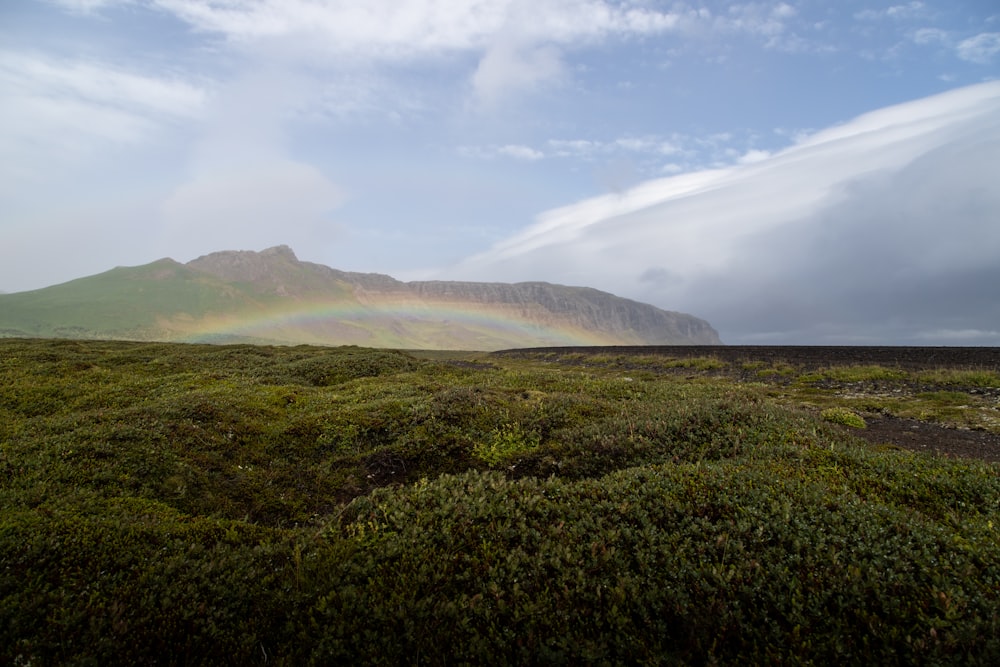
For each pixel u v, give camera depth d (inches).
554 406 655.1
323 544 287.3
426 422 576.4
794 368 1348.4
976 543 250.2
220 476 438.9
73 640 208.8
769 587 226.5
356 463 501.0
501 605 226.8
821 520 275.6
